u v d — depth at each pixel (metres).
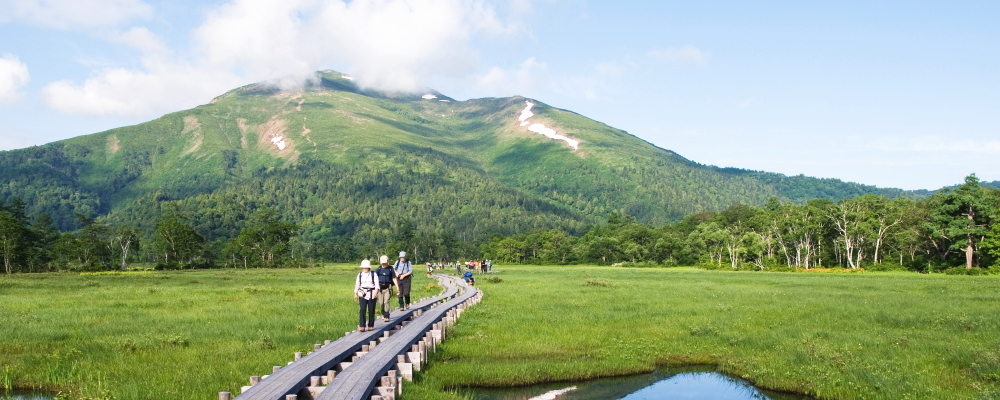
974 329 22.31
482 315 27.47
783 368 17.14
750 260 117.88
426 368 16.52
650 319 26.17
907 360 17.33
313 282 59.12
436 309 26.53
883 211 100.62
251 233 135.88
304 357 14.30
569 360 18.36
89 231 130.00
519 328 23.34
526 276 76.25
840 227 102.50
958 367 16.53
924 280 58.91
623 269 116.62
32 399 13.84
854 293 40.06
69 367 15.77
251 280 63.50
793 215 115.31
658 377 17.45
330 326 22.42
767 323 24.83
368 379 12.32
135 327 22.28
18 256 100.19
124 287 48.50
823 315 26.92
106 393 12.83
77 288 47.59
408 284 25.78
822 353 18.03
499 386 16.16
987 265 83.25
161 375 14.66
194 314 26.94
